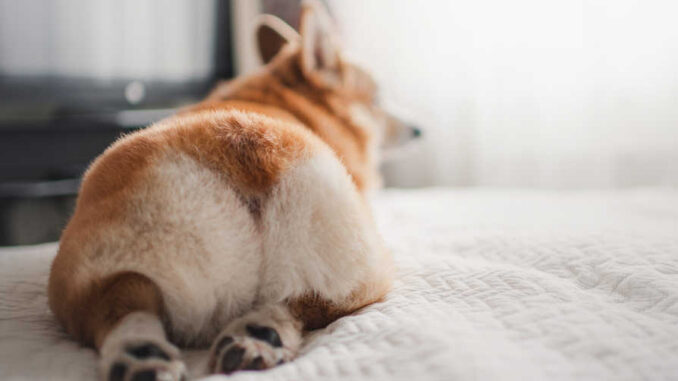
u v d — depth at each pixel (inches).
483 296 23.1
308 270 22.9
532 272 24.9
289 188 22.9
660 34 54.4
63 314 21.5
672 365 18.6
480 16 66.1
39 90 65.0
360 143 37.2
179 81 75.7
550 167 62.6
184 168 22.3
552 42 61.3
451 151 69.6
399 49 71.9
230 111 24.9
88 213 21.9
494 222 34.8
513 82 64.2
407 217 38.5
